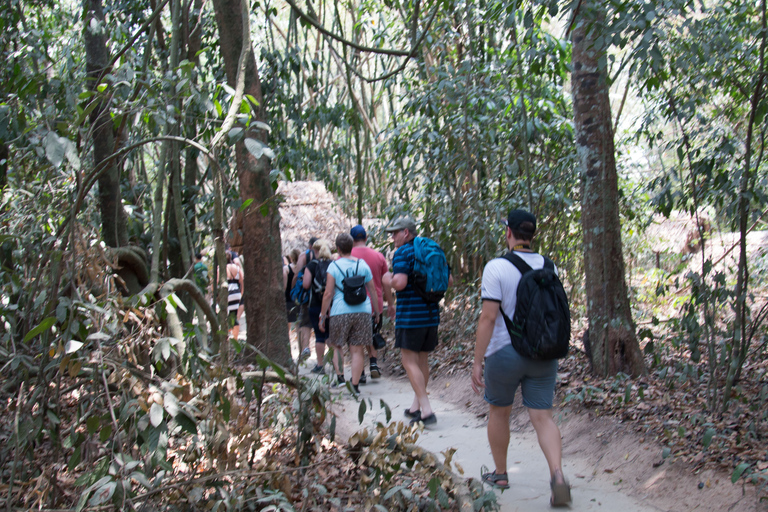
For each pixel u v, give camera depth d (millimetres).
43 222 4152
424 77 8180
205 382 3062
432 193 8312
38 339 3512
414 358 5320
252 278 6641
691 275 4480
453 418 5438
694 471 3559
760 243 8891
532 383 3557
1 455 2824
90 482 2395
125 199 6906
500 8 5102
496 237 7273
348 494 3562
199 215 7449
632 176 8930
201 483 2715
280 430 3764
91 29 5324
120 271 5113
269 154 2758
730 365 4168
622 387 4883
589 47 3732
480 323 3514
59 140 2326
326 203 13117
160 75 3574
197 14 7262
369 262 7078
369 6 10203
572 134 7578
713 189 4699
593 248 5324
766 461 3406
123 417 2514
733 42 4496
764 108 4117
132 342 2791
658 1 3539
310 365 8242
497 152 7906
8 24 5434
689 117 4605
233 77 6320
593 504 3500
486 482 3848
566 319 3467
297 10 6527
